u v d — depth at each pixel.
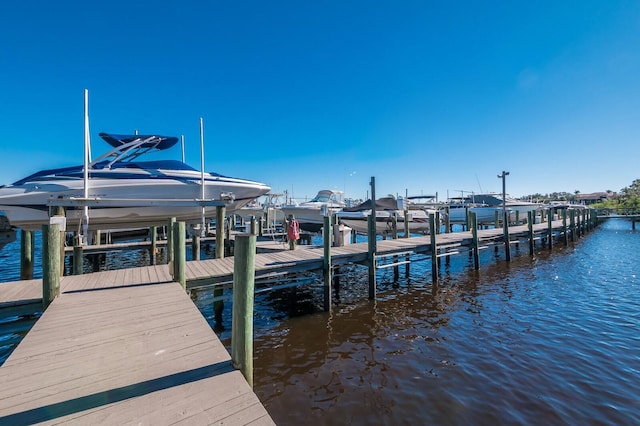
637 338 6.23
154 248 13.94
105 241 16.94
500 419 3.94
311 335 6.69
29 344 3.30
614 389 4.52
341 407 4.27
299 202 27.09
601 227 39.41
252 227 14.00
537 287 10.29
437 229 19.22
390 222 20.53
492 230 19.14
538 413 4.04
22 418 2.12
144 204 9.30
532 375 4.92
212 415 2.20
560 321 7.20
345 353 5.84
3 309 4.99
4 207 9.18
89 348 3.22
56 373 2.72
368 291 10.04
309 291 10.23
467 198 35.09
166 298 5.01
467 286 10.61
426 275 12.56
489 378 4.87
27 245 8.20
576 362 5.30
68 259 15.36
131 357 3.03
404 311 8.16
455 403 4.27
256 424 2.11
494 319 7.41
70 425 2.07
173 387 2.54
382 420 3.98
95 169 10.59
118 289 5.57
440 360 5.48
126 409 2.24
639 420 3.88
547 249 19.44
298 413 4.16
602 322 7.11
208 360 2.99
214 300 7.12
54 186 9.51
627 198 57.38
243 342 2.88
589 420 3.89
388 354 5.77
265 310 8.34
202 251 19.64
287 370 5.27
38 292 5.65
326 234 8.27
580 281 11.05
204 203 9.64
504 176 20.72
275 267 7.65
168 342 3.38
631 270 12.88
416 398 4.41
